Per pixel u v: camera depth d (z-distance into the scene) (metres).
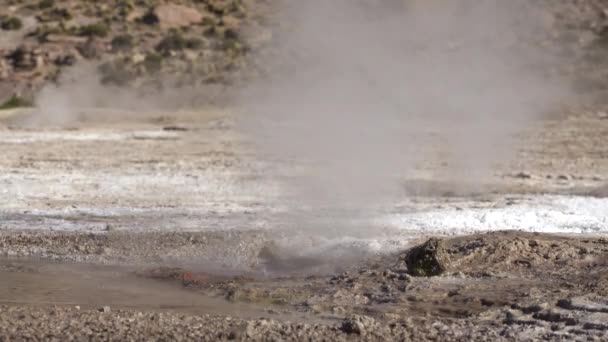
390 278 38.66
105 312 33.47
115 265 44.41
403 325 31.72
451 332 30.89
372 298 36.22
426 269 39.38
